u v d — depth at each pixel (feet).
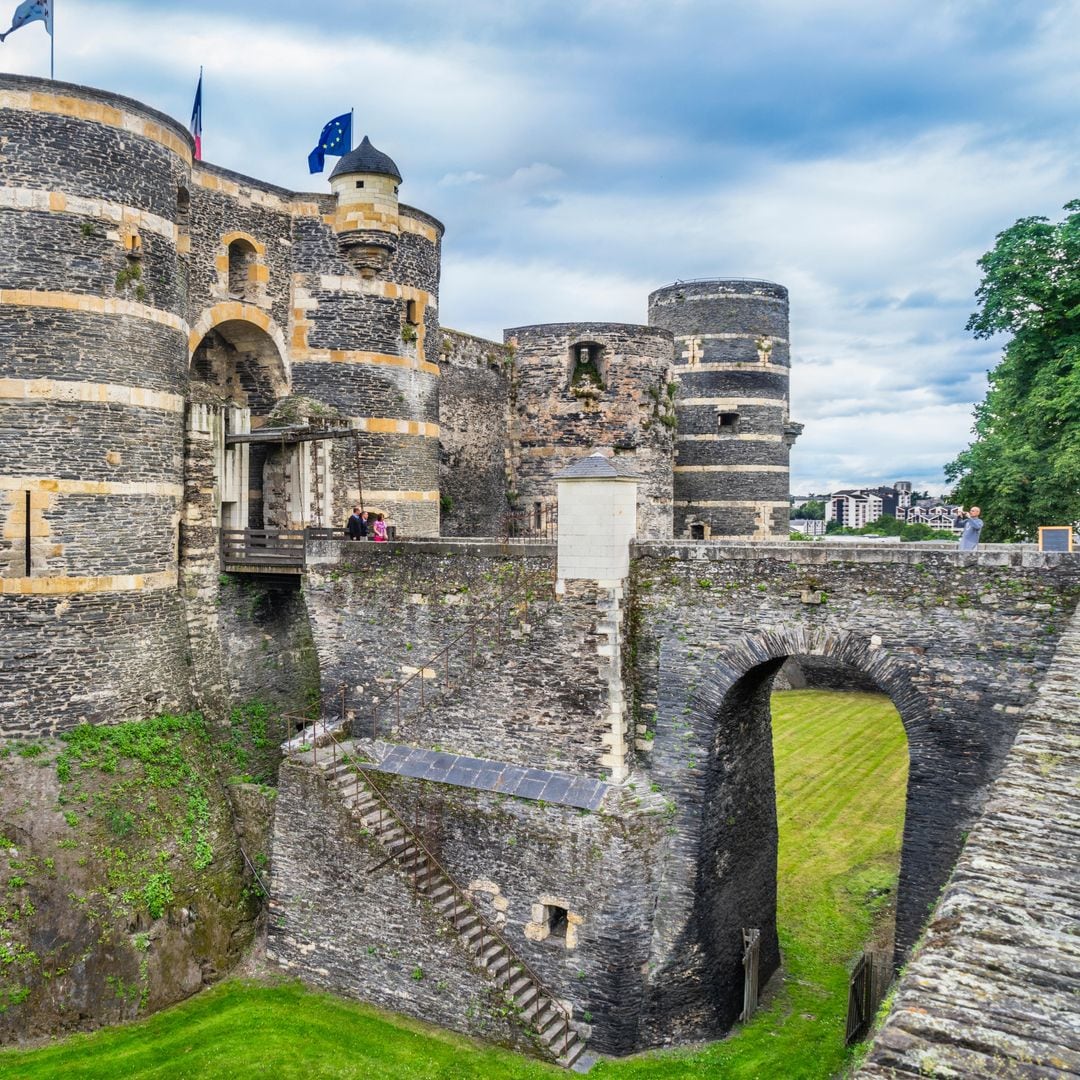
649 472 105.09
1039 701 26.40
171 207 56.80
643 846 48.57
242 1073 42.96
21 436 50.37
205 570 60.80
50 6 55.21
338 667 59.72
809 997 53.57
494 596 54.08
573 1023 48.62
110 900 47.93
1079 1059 12.07
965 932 15.12
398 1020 49.83
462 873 52.80
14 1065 43.14
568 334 103.50
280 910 54.34
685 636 50.52
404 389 75.00
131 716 54.03
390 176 71.92
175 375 57.62
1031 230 82.43
